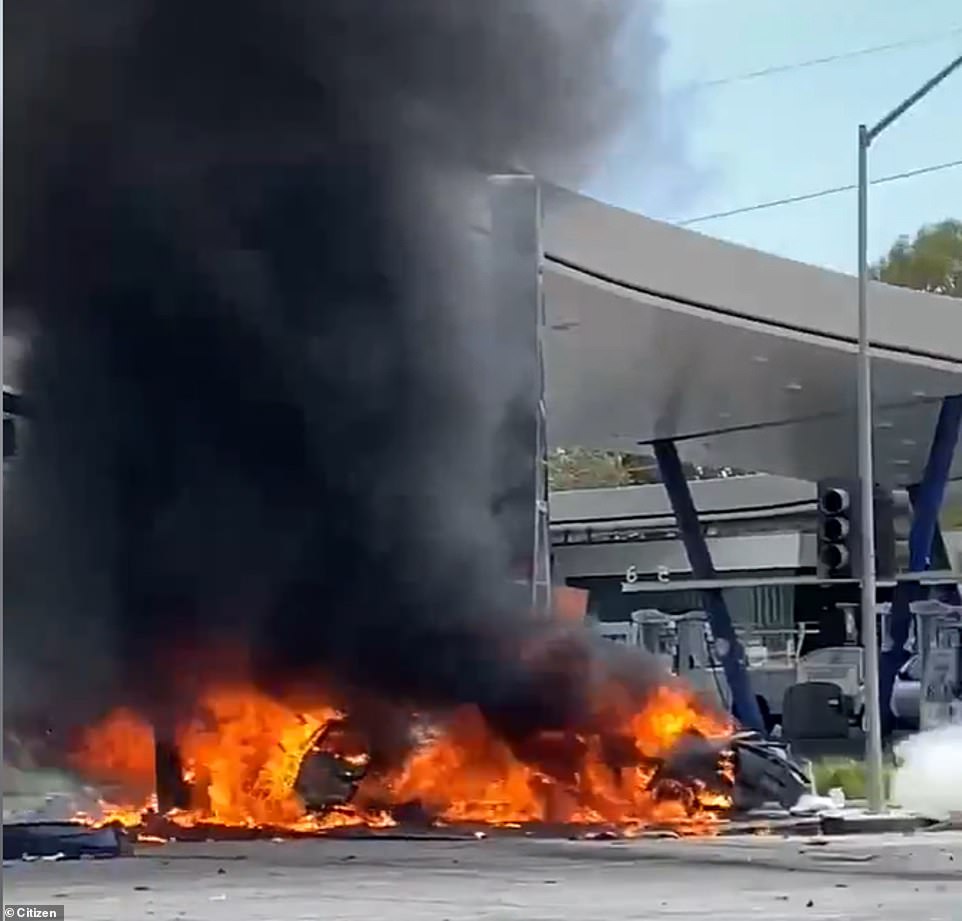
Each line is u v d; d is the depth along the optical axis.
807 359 26.16
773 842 15.30
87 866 12.77
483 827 17.20
